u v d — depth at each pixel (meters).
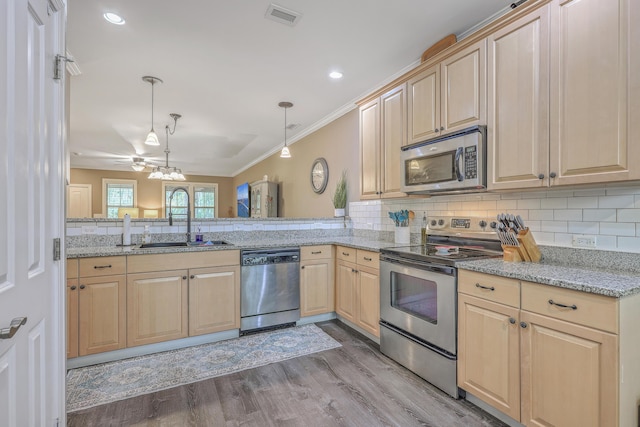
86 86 3.34
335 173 4.31
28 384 1.10
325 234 3.82
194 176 9.73
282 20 2.27
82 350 2.31
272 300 3.04
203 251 2.73
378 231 3.53
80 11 2.13
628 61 1.44
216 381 2.18
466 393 1.96
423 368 2.19
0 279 0.92
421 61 2.71
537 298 1.53
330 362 2.45
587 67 1.57
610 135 1.49
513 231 1.98
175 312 2.62
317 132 4.76
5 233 0.95
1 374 0.92
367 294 2.82
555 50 1.69
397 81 2.80
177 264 2.62
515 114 1.88
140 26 2.31
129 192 9.02
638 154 1.41
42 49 1.20
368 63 2.90
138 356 2.52
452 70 2.29
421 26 2.36
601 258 1.78
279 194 6.17
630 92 1.43
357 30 2.40
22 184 1.05
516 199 2.22
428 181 2.40
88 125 4.74
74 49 2.62
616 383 1.27
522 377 1.59
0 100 0.91
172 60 2.82
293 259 3.13
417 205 3.07
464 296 1.91
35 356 1.15
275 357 2.53
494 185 2.00
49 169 1.28
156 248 2.61
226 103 3.87
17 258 1.02
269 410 1.87
